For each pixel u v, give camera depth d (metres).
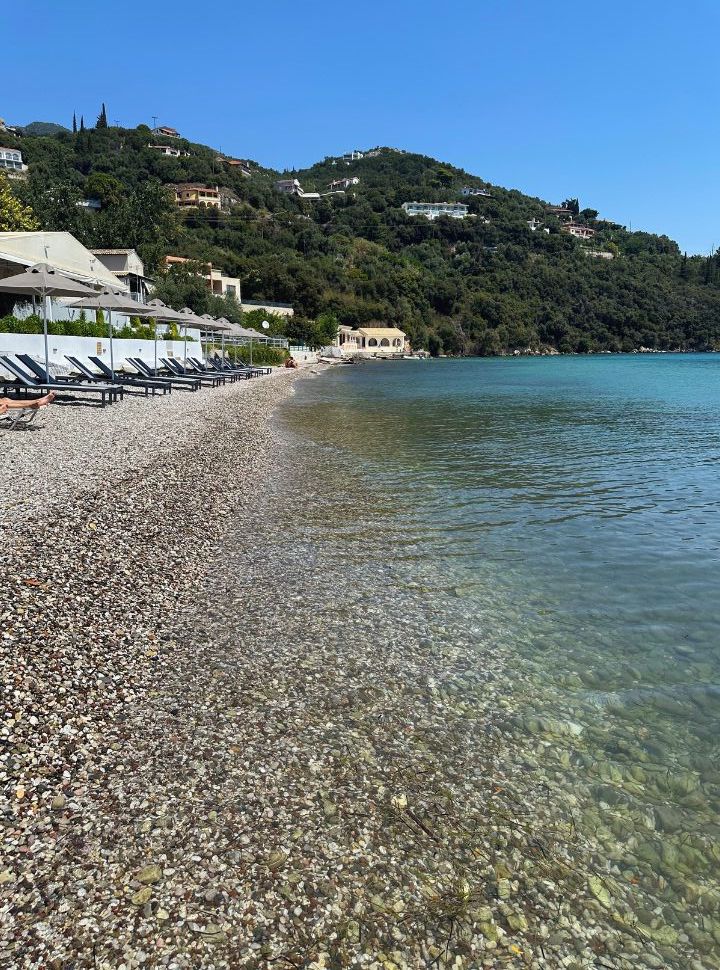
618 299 166.50
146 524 9.21
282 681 5.69
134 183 155.12
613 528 10.57
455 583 8.12
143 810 3.98
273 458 16.64
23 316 31.16
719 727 5.20
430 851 3.85
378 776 4.49
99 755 4.46
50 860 3.54
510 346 151.88
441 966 3.15
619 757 4.82
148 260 85.75
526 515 11.34
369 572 8.47
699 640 6.66
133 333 35.62
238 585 7.92
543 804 4.31
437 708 5.38
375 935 3.27
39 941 3.09
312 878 3.57
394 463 16.36
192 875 3.52
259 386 37.50
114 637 6.06
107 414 18.98
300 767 4.52
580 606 7.46
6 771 4.12
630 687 5.77
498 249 185.62
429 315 150.25
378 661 6.12
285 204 190.88
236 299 103.88
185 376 34.50
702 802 4.38
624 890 3.67
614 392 44.16
